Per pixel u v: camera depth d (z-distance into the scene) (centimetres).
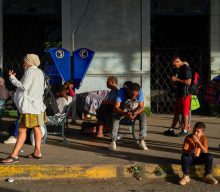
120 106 891
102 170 761
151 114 1348
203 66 1393
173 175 771
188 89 1009
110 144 898
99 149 890
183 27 1446
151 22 1438
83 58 1148
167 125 1173
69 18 1302
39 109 780
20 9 1320
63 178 757
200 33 1420
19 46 1421
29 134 925
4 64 1389
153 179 764
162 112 1390
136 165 767
